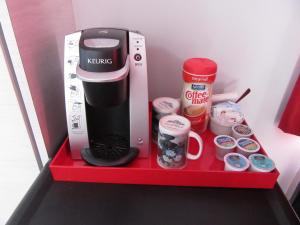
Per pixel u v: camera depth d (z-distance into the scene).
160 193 0.59
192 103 0.70
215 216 0.54
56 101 0.72
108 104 0.55
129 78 0.58
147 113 0.62
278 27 0.76
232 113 0.77
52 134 0.70
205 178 0.60
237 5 0.74
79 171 0.60
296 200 1.13
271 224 0.52
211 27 0.77
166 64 0.84
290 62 0.82
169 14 0.76
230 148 0.66
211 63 0.68
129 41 0.57
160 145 0.61
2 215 0.81
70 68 0.58
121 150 0.65
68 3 0.74
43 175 0.62
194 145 0.73
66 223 0.51
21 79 0.55
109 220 0.52
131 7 0.75
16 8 0.50
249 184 0.60
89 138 0.64
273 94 0.88
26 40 0.55
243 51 0.81
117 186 0.61
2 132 0.61
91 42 0.51
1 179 0.70
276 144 1.00
